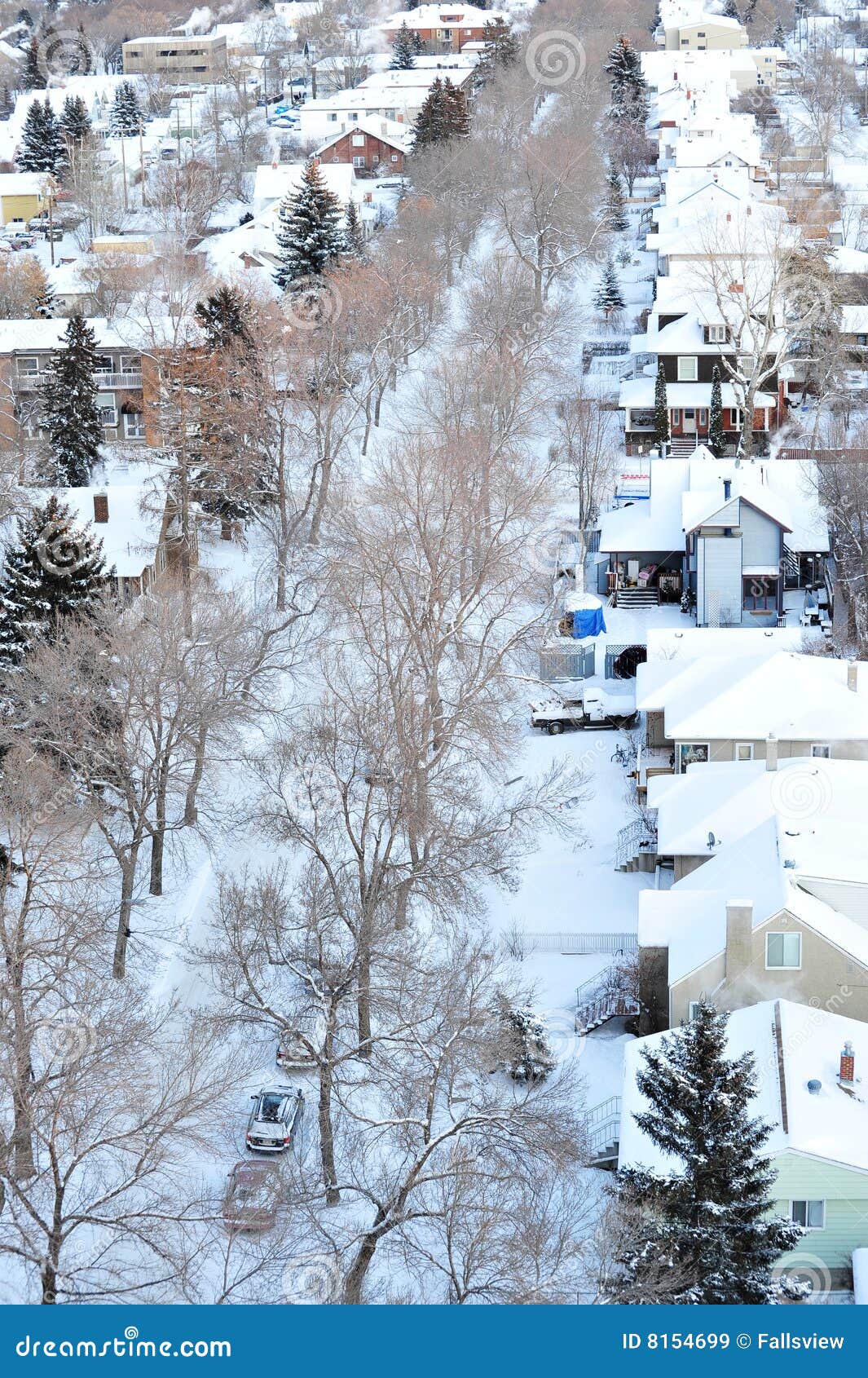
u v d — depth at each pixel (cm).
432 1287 15150
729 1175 13850
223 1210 15512
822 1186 14375
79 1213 15725
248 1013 18638
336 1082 16375
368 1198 16188
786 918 16825
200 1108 15412
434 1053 17100
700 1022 14538
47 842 19075
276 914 17825
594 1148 16588
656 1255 13250
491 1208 13975
